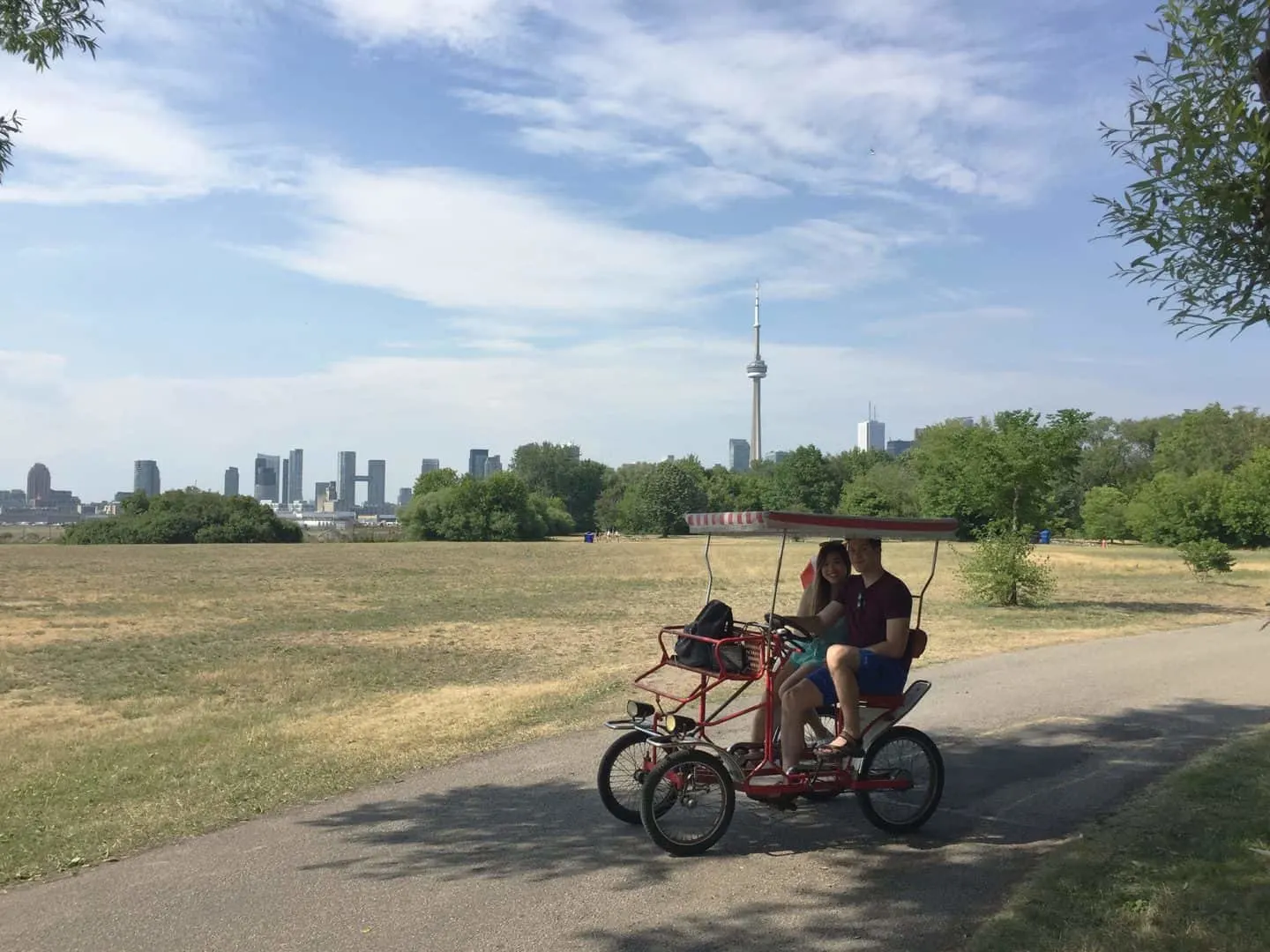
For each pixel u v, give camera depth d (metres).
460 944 4.69
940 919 4.89
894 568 38.72
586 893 5.33
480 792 7.41
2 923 5.04
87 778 8.39
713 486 131.50
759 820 6.66
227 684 14.65
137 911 5.16
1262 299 4.52
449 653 17.70
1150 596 25.98
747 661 6.33
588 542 90.56
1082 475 102.06
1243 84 4.45
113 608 26.77
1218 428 84.31
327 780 7.89
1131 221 4.74
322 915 5.06
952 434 24.50
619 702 11.12
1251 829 5.99
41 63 8.52
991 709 10.15
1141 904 4.85
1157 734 8.95
